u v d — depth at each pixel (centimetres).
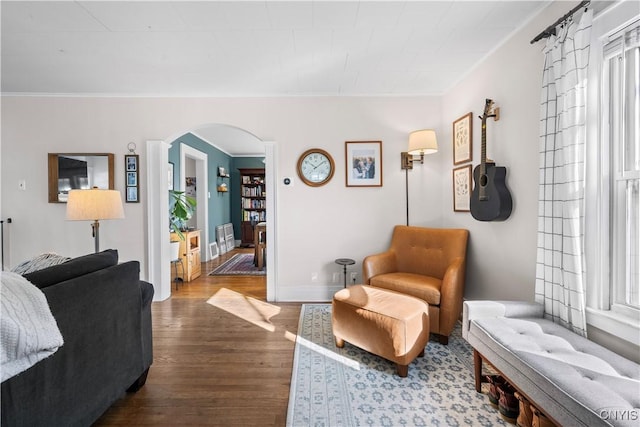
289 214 321
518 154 202
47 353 96
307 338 230
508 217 213
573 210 149
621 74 143
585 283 152
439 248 269
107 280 137
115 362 143
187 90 306
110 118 314
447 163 309
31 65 249
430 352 209
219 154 653
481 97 247
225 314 281
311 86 299
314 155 319
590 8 148
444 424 140
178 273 403
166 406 154
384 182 320
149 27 197
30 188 312
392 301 201
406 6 180
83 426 123
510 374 129
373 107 318
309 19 191
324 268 322
